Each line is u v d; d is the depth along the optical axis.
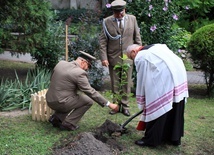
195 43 6.56
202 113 5.79
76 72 4.54
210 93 6.92
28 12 7.13
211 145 4.44
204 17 13.48
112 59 5.48
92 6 16.88
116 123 4.90
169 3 6.60
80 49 6.95
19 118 5.22
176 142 4.32
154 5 6.51
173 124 4.18
